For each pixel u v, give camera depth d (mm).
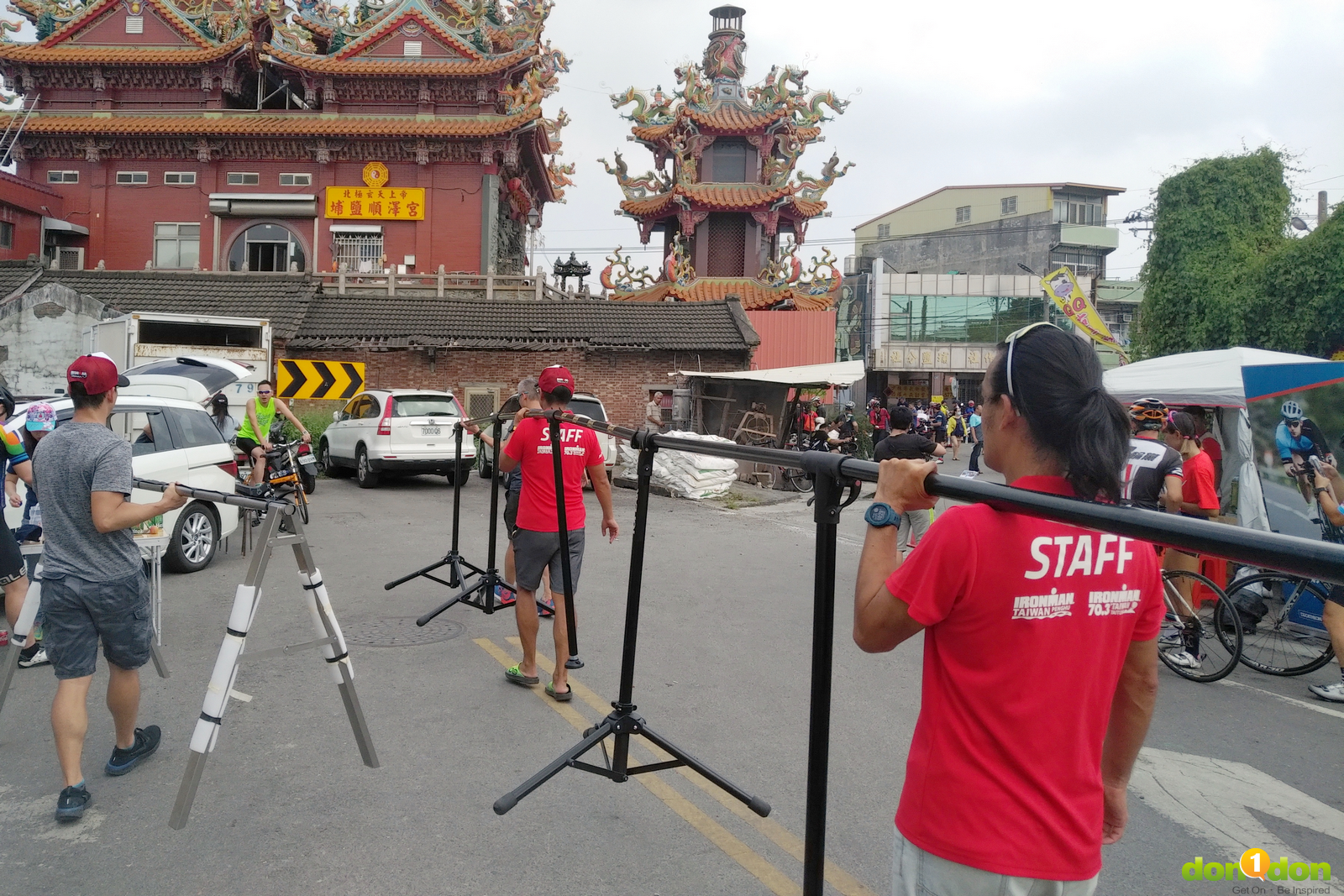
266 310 21672
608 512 5414
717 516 13312
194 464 8430
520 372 22250
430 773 4129
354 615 6980
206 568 8656
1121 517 1344
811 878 2141
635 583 3531
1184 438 6922
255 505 3385
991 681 1624
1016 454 1743
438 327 22328
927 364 46531
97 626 3781
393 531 11031
